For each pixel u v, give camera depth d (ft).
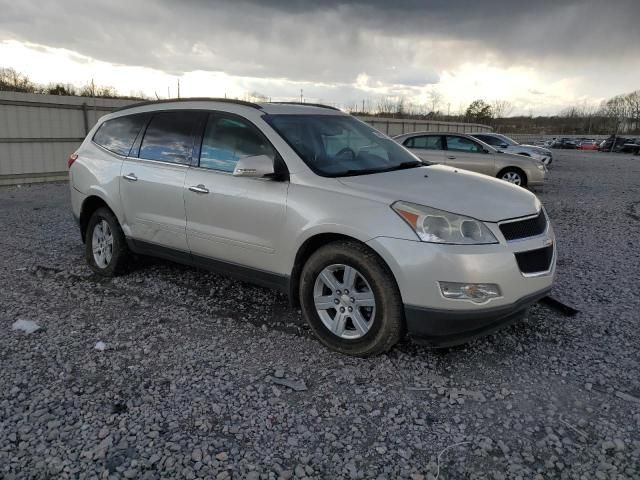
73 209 18.86
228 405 10.03
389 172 13.34
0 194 40.22
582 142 190.29
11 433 9.07
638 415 9.76
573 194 43.32
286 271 12.78
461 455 8.68
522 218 11.60
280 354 12.12
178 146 15.28
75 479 8.03
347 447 8.86
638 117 328.08
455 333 10.96
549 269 11.91
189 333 13.25
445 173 13.85
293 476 8.16
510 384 10.87
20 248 21.67
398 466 8.40
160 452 8.64
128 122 17.19
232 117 14.28
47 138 49.01
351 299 11.71
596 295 16.08
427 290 10.59
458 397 10.35
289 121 14.03
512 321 11.71
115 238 17.06
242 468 8.30
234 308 14.92
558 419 9.67
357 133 15.40
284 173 12.78
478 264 10.52
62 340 12.75
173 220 15.05
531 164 41.81
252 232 13.19
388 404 10.13
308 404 10.11
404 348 12.37
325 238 12.19
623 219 30.63
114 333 13.21
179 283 17.01
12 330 13.28
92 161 17.71
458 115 231.91
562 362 11.80
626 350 12.37
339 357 11.96
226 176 13.80
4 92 44.98
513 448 8.86
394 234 10.85
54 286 16.76
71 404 9.99
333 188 12.03
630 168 79.10
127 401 10.11
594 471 8.29
